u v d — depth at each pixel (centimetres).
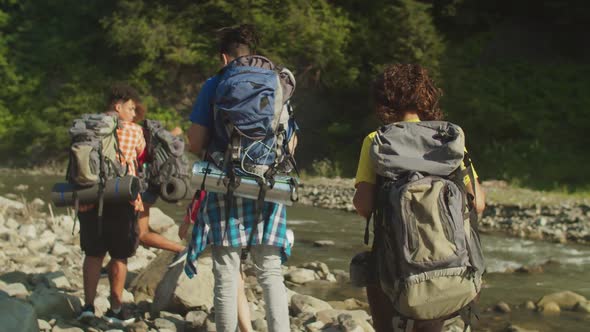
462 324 512
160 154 528
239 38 350
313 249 890
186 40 2727
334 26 2667
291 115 350
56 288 510
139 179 431
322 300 567
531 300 612
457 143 280
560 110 2455
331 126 2559
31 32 3033
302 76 2678
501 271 774
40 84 2902
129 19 2730
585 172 2027
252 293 546
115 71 2881
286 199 335
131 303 496
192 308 466
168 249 557
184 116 2767
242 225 333
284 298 343
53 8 3088
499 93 2552
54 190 423
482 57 2817
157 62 2775
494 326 516
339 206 1454
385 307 300
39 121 2716
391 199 277
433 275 268
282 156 340
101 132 422
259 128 327
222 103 329
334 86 2655
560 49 2867
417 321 284
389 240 277
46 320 415
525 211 1244
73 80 2842
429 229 269
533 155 2212
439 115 308
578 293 654
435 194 272
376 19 2691
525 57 2834
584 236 1021
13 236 706
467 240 277
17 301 341
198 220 341
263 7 2695
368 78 2600
